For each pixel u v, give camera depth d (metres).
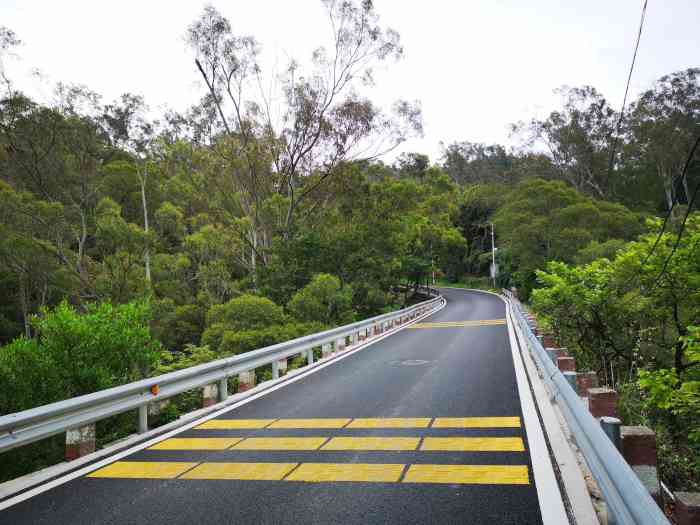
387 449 5.86
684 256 14.34
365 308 36.16
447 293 69.56
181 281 37.31
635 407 12.70
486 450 5.65
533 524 3.84
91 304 10.28
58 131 34.22
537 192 48.34
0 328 36.12
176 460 5.88
